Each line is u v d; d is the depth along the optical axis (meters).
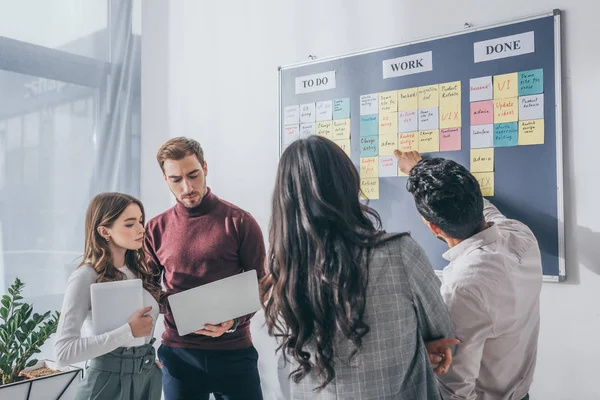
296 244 1.04
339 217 1.02
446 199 1.21
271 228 1.10
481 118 1.78
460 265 1.24
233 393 1.89
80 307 1.64
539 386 1.69
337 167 1.06
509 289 1.18
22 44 2.46
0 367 1.97
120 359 1.68
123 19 2.78
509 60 1.72
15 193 2.43
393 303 1.04
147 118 2.79
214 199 2.00
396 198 1.97
